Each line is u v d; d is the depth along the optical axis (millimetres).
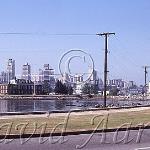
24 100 186125
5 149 14117
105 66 65500
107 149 14281
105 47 65250
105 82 65188
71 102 151375
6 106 122875
